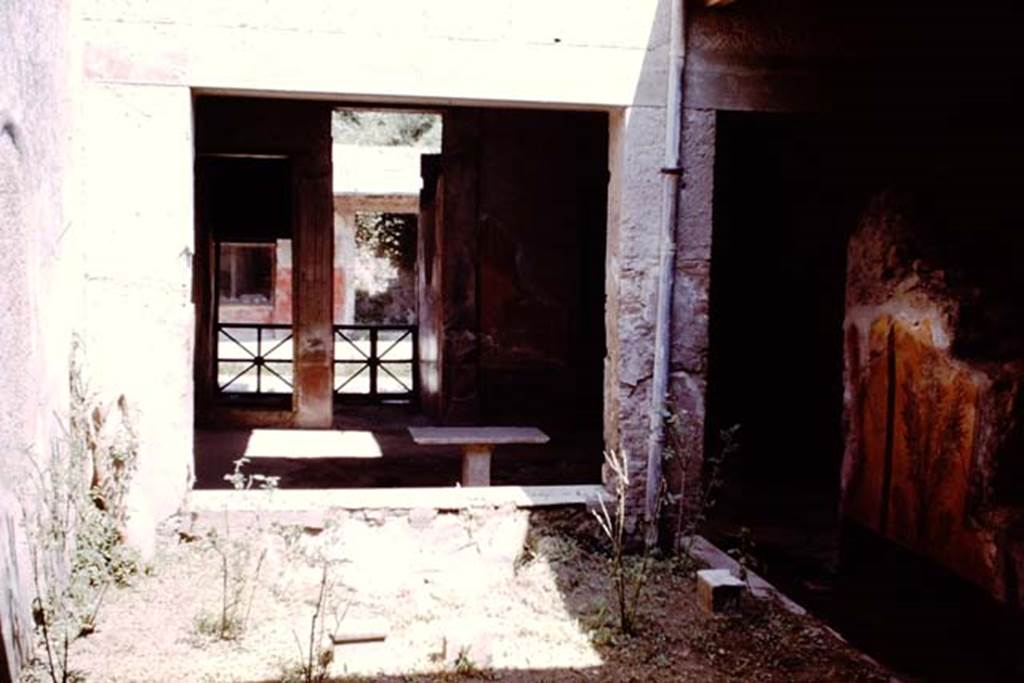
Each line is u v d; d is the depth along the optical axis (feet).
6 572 13.46
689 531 20.67
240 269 75.66
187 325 19.15
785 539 23.98
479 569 19.76
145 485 18.84
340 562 18.85
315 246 35.06
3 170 13.87
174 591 17.65
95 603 16.74
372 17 19.34
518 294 36.01
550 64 20.02
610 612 17.71
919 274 20.93
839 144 28.48
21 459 14.55
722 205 31.86
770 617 17.74
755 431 31.68
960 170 23.48
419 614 17.40
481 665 15.35
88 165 18.65
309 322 35.32
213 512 19.02
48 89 16.31
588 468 29.27
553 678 14.98
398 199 59.72
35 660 14.56
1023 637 16.96
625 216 20.57
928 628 18.61
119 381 18.81
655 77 20.48
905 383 21.01
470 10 19.66
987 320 19.97
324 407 35.65
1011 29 22.24
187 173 18.99
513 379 36.11
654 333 20.83
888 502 21.53
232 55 18.94
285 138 34.40
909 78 21.75
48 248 16.29
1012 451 18.45
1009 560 17.54
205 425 35.40
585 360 36.47
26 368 14.92
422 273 40.86
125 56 18.63
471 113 35.35
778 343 31.55
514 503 20.34
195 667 14.75
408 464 29.01
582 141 35.96
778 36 20.92
